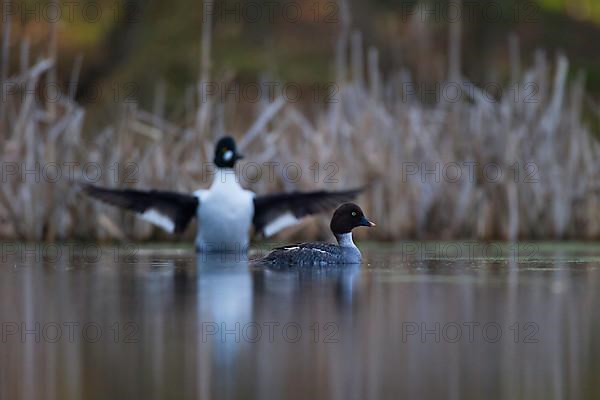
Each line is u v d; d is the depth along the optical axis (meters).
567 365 8.21
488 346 8.91
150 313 10.27
